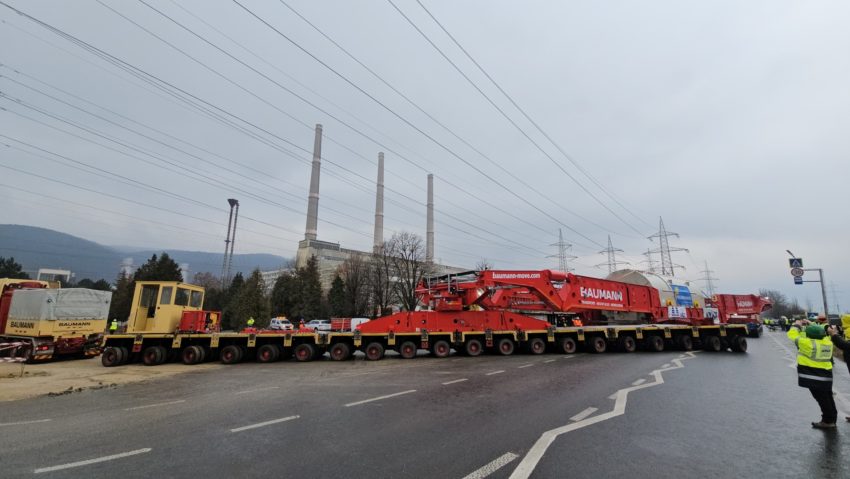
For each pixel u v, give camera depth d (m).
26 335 18.53
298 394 9.66
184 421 7.31
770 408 7.73
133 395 10.07
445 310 18.34
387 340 17.78
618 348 19.77
